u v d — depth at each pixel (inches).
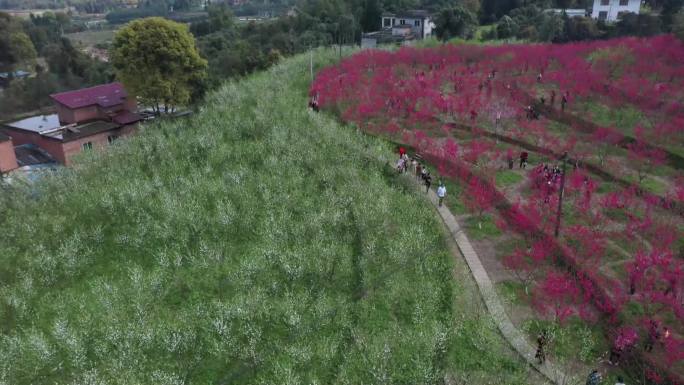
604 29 3038.9
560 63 2322.8
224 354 838.5
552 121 1808.6
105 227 1179.3
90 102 2271.2
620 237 1150.3
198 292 975.0
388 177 1381.6
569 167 1462.8
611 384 802.8
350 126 1680.6
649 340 874.1
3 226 1211.2
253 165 1417.3
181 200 1229.1
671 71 2032.5
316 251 1051.9
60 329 859.4
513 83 2114.9
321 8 4362.7
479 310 922.7
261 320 899.4
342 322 889.5
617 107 1830.7
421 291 949.2
